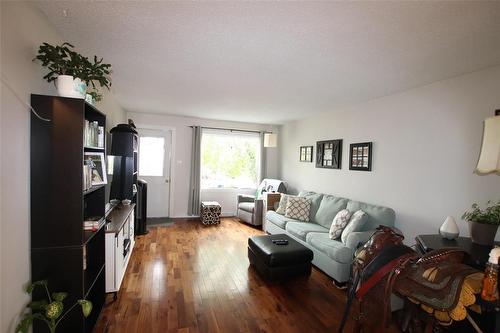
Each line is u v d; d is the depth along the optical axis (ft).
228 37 6.39
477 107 8.00
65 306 5.48
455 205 8.52
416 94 9.93
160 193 18.70
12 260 4.60
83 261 5.60
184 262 11.10
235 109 15.39
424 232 9.49
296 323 7.22
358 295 4.32
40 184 5.27
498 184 7.45
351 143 13.26
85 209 7.27
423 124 9.64
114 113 13.15
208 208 17.49
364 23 5.51
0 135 4.22
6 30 4.32
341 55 7.22
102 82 6.46
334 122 14.67
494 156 4.82
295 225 12.82
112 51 7.36
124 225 9.44
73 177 5.44
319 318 7.48
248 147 21.09
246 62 7.96
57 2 5.10
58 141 5.34
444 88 8.95
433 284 3.93
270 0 4.82
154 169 18.48
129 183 11.75
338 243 9.96
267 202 16.47
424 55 7.03
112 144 11.10
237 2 4.92
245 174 21.07
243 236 15.12
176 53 7.43
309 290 9.09
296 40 6.42
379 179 11.51
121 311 7.50
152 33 6.30
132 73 9.20
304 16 5.32
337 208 12.51
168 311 7.57
